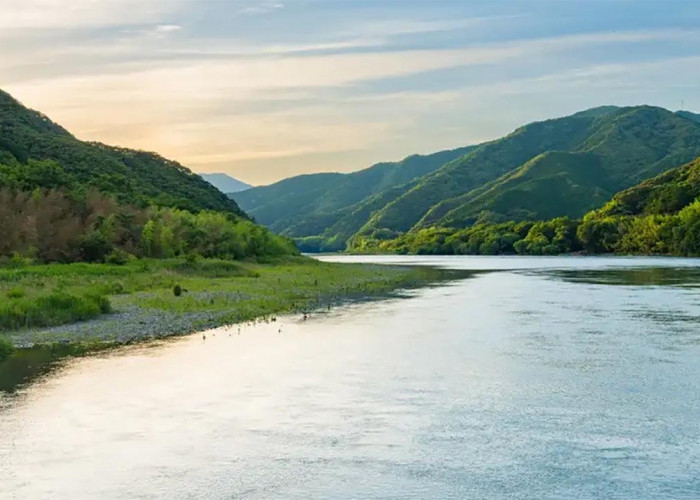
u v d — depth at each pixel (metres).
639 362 26.95
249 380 24.31
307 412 20.47
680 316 41.00
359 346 30.84
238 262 97.25
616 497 14.72
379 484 15.41
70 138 141.00
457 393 22.47
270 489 15.19
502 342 31.72
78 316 38.28
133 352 29.39
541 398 21.83
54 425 19.34
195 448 17.56
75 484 15.47
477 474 15.90
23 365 26.77
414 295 56.78
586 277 81.06
